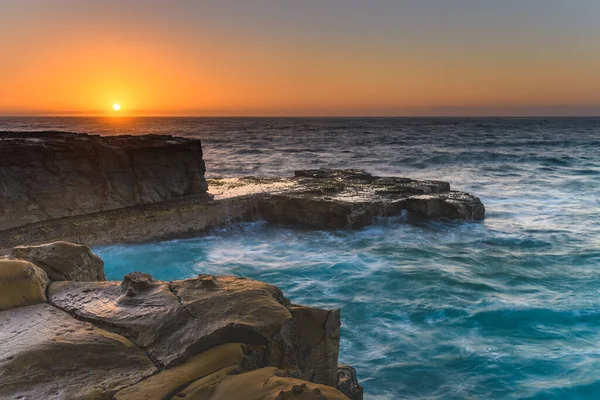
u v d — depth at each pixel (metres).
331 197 18.67
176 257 14.45
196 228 16.86
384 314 9.79
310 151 53.44
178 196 17.03
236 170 36.09
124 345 3.96
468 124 173.62
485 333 8.79
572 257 13.90
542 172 33.59
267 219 18.62
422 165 39.31
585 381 7.05
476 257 14.09
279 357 4.20
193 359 3.81
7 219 13.01
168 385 3.41
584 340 8.38
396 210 18.45
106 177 15.20
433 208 18.42
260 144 66.12
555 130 114.25
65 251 6.11
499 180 30.28
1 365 3.54
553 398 6.74
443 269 12.80
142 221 15.48
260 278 12.41
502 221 18.91
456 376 7.38
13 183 13.20
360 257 14.15
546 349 8.09
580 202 22.64
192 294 4.77
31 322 4.34
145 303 4.66
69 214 14.27
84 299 4.93
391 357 7.98
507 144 63.38
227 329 4.04
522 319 9.32
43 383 3.43
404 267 13.07
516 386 7.05
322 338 4.90
